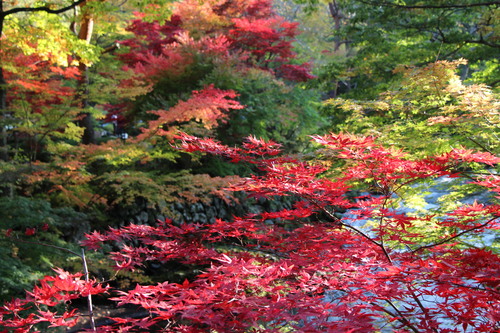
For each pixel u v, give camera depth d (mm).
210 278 2178
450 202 4547
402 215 2639
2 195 7609
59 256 6398
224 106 8609
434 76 4395
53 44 8672
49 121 8930
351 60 11672
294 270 2443
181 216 10438
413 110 5055
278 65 16297
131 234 3031
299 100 14703
